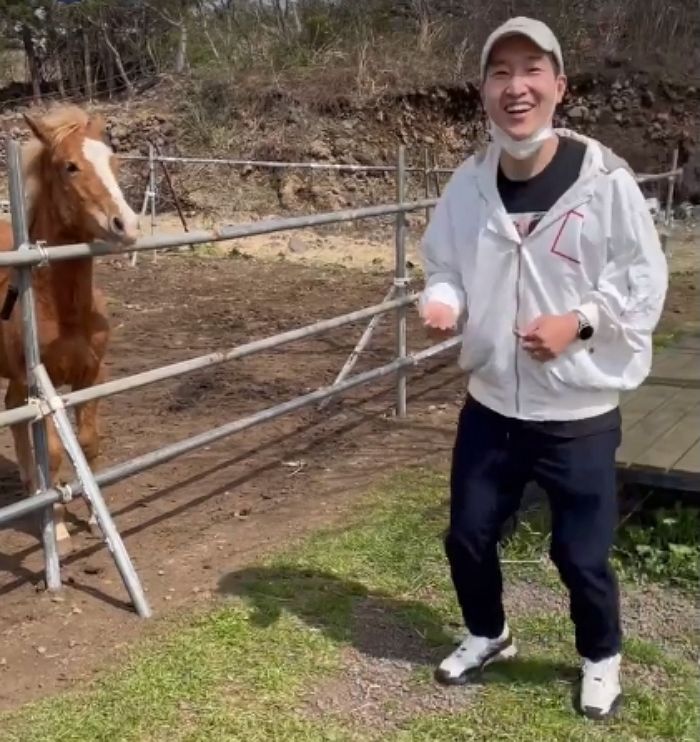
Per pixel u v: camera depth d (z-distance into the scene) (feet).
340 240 47.80
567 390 8.87
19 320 13.21
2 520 11.48
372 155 57.21
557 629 11.08
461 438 9.57
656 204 16.58
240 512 15.11
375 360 24.76
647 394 16.35
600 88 55.77
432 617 11.48
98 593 12.52
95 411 14.46
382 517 14.49
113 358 25.11
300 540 13.80
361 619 11.44
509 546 13.05
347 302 32.78
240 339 27.37
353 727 9.33
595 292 8.64
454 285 9.32
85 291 13.47
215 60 65.41
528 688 9.92
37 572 13.24
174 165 57.41
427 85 57.77
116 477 12.79
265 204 55.72
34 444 12.30
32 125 13.08
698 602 11.64
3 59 82.17
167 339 27.35
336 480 16.42
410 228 50.24
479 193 9.01
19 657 10.94
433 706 9.67
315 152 56.90
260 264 41.34
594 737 9.07
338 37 64.44
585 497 9.03
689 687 9.85
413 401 21.25
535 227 8.70
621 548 12.76
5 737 9.30
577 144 8.82
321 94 58.75
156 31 73.26
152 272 38.96
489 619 10.04
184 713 9.57
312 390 22.08
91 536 14.56
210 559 13.38
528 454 9.21
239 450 18.12
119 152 60.13
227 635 11.02
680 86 54.49
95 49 76.54
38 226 13.60
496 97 8.43
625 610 11.49
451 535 9.60
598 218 8.57
